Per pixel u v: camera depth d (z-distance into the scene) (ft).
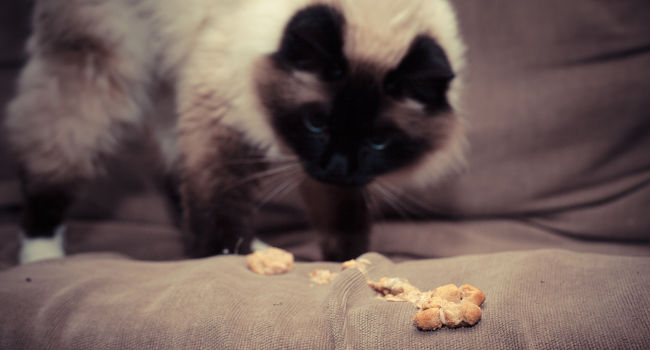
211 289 1.57
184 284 1.60
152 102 2.32
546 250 1.67
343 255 2.13
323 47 1.81
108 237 2.44
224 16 2.02
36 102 2.14
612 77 2.36
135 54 2.18
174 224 2.56
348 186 1.96
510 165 2.46
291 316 1.51
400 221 2.53
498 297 1.50
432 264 1.73
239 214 2.08
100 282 1.66
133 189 2.63
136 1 2.17
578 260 1.61
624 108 2.36
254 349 1.45
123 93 2.19
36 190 2.17
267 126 2.01
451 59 1.99
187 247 2.12
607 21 2.35
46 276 1.73
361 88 1.85
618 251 2.22
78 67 2.12
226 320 1.49
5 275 1.75
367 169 1.95
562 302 1.47
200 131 2.03
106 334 1.50
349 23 1.85
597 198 2.39
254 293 1.62
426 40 1.87
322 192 2.09
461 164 2.33
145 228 2.52
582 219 2.38
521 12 2.40
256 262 1.79
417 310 1.48
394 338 1.44
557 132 2.42
